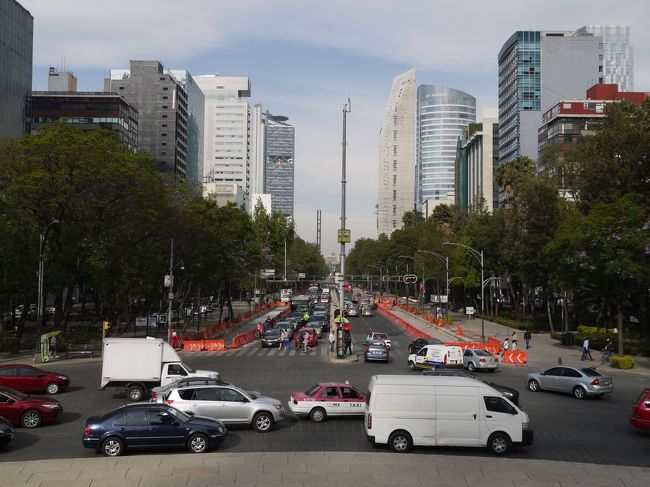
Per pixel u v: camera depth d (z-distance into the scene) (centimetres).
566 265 5006
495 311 9612
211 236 6450
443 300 8731
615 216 4616
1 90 11462
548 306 6794
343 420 2491
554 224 6362
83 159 4628
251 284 9519
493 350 5028
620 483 1656
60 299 5412
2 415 2323
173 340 5144
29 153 4650
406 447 1947
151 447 1906
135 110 15438
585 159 5881
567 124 11200
